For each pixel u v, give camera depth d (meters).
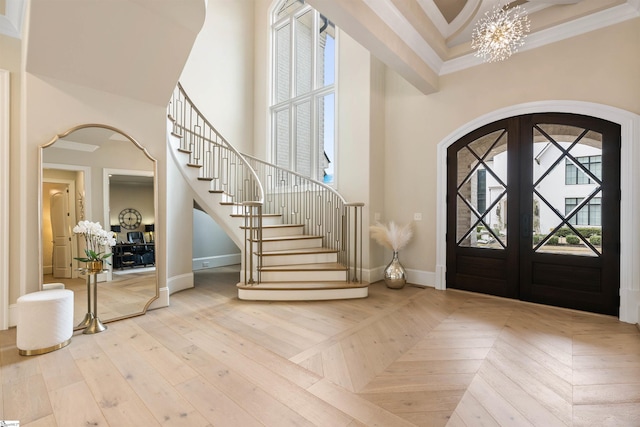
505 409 1.79
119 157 3.31
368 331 2.97
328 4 2.62
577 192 3.50
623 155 3.18
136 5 2.68
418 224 4.75
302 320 3.27
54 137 2.91
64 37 2.66
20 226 3.04
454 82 4.36
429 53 4.00
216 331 2.96
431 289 4.50
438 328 3.04
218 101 6.34
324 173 5.82
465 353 2.50
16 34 3.03
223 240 6.64
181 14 2.82
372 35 3.06
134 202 3.42
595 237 3.39
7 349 2.55
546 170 3.69
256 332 2.94
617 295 3.27
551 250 3.67
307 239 5.04
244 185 6.10
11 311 2.99
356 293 4.06
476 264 4.25
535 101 3.70
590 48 3.37
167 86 3.47
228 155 6.24
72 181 3.04
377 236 4.64
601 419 1.70
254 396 1.92
